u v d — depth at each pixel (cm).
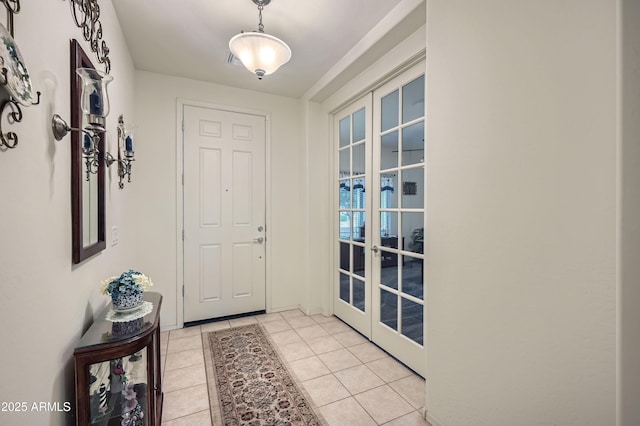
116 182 189
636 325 60
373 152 258
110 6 175
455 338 146
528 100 112
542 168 108
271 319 313
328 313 323
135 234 267
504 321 122
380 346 248
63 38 106
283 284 341
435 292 157
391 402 179
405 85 222
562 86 102
